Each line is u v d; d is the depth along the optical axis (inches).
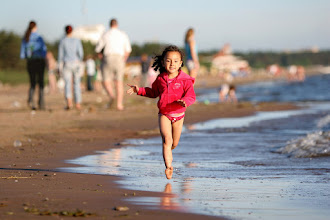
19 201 303.3
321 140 611.8
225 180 415.2
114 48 1161.4
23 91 2375.7
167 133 418.0
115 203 306.5
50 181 383.9
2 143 652.7
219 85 4286.4
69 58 1136.8
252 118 1091.9
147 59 2039.9
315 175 442.9
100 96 1878.7
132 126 905.5
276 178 426.9
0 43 3430.1
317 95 2273.6
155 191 355.3
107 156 566.3
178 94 421.7
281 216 281.6
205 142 703.7
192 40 1210.6
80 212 274.5
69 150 611.8
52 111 1115.3
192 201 320.2
